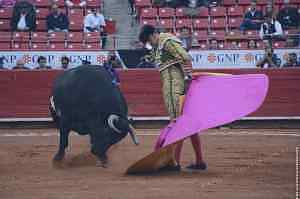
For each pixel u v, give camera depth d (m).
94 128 11.98
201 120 11.30
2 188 10.13
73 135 20.00
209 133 20.61
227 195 9.41
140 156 14.45
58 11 26.38
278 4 27.84
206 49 24.44
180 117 11.44
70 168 12.45
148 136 19.47
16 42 25.61
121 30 27.22
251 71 23.36
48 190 9.92
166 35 11.64
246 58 24.23
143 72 23.27
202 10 27.52
